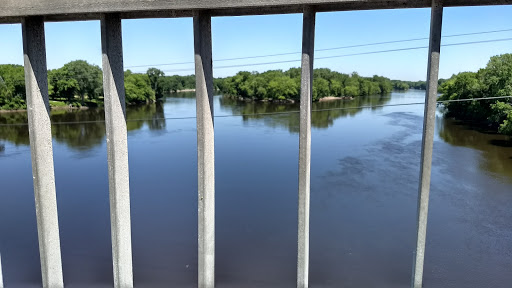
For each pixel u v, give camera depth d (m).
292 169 16.50
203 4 4.12
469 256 8.86
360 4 4.24
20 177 15.41
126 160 4.88
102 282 6.57
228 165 17.25
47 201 4.94
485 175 15.82
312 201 12.52
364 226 10.41
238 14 4.52
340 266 8.02
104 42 4.48
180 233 9.67
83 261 7.66
